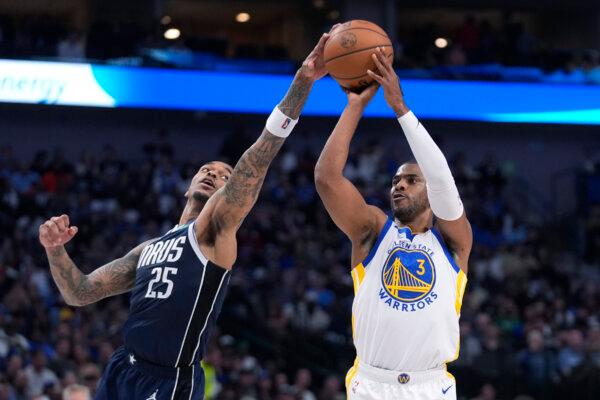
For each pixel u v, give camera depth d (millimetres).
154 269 4840
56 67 22516
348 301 17906
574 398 14633
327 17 28344
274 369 15414
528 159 27266
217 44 24469
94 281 5242
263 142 4766
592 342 15453
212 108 23438
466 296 19219
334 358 16672
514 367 15359
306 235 21062
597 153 27562
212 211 4824
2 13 25922
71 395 8898
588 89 25109
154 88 23141
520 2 28344
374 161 24031
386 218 5121
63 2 26203
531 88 24844
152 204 20828
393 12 26750
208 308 4773
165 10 28109
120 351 4980
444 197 4863
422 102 24375
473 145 26953
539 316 18375
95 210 20141
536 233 23641
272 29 29266
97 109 23750
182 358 4754
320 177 4953
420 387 4883
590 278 23016
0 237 18766
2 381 12414
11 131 24000
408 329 4855
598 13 28906
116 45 23000
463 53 25188
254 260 20000
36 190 20609
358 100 5023
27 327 15125
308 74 4789
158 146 23969
